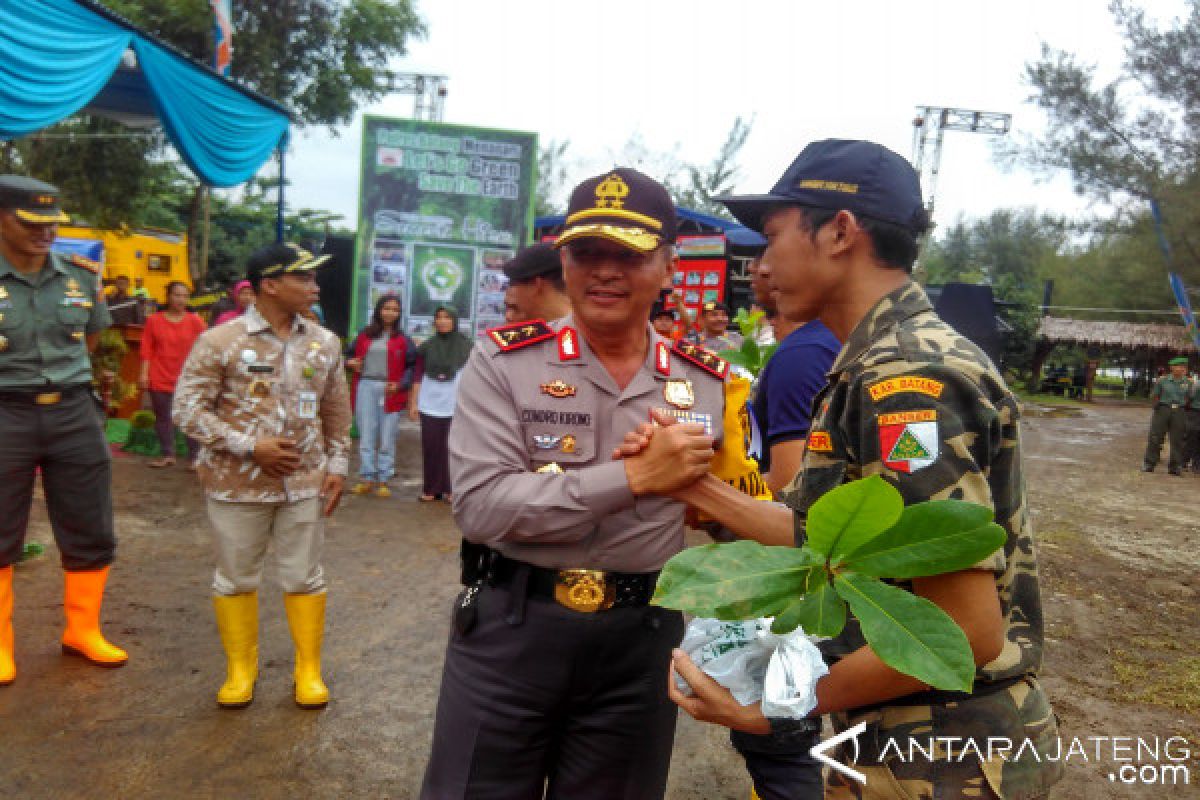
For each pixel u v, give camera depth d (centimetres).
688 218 1531
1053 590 596
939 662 91
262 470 320
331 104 1780
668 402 183
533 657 173
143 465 755
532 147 1148
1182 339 3072
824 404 135
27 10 420
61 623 402
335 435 345
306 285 322
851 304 135
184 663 369
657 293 178
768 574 98
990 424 116
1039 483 1130
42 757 290
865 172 132
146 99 658
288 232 2511
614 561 174
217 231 2430
